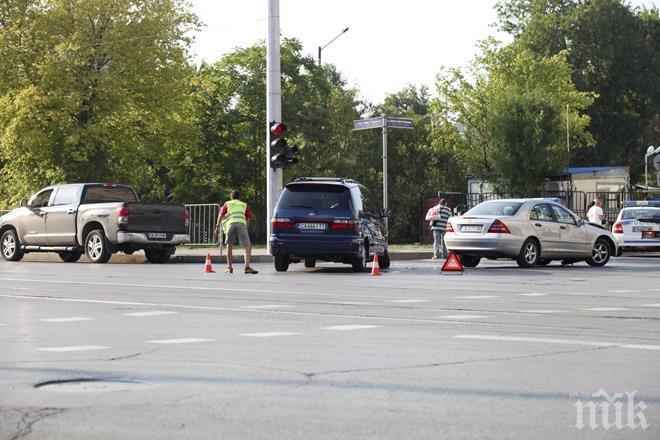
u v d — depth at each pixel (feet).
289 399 50.31
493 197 345.92
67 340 75.25
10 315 95.35
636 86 602.44
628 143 619.67
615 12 599.57
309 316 94.53
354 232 172.14
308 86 520.42
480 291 130.52
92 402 49.24
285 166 222.48
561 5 623.77
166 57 404.77
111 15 394.52
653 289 136.46
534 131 411.34
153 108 405.59
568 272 179.93
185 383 55.11
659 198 356.18
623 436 41.78
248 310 100.73
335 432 42.45
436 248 245.65
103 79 386.73
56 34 390.21
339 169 485.15
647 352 68.90
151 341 74.59
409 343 73.72
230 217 174.91
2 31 391.65
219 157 518.78
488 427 43.50
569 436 41.75
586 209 339.98
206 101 511.81
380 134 546.67
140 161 428.97
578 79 595.47
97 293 124.36
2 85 394.52
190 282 146.92
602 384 55.16
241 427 43.42
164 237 215.72
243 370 60.03
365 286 139.03
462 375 58.29
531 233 192.44
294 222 173.06
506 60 524.52
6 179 444.96
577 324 88.33
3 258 243.40
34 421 44.50
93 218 215.92
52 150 394.93
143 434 41.98
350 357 65.92
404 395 51.49
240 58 515.09
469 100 526.98
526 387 54.08
